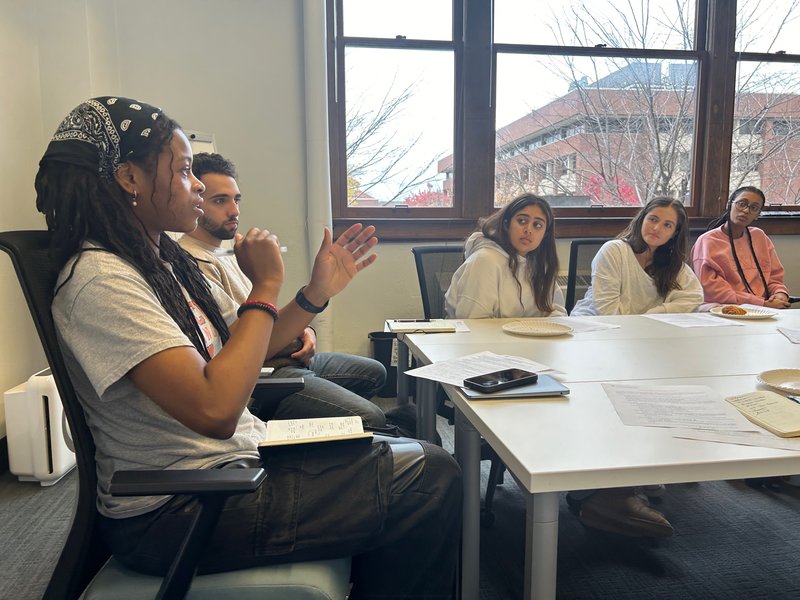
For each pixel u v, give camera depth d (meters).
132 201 0.90
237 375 0.83
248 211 3.26
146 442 0.88
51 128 2.69
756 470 0.80
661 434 0.89
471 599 1.20
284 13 3.17
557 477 0.76
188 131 2.67
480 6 3.37
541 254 2.24
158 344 0.79
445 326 1.91
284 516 0.86
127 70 3.05
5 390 2.32
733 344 1.64
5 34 2.38
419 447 1.05
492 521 1.79
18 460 2.13
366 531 0.89
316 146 3.18
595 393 1.12
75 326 0.81
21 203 2.49
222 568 0.85
